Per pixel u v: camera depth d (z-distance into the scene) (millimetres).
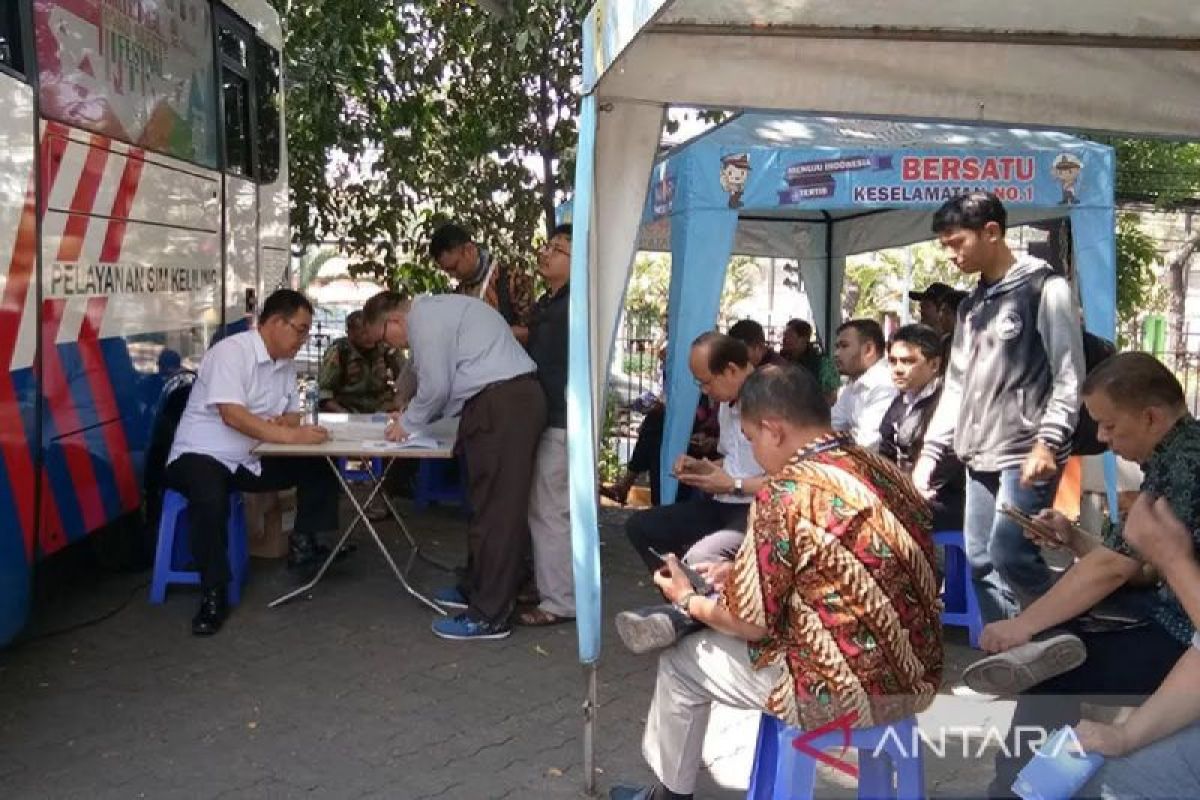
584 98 3625
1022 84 4277
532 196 9922
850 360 5457
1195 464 2535
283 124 7902
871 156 6180
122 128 5004
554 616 5266
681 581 2982
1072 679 2912
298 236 9570
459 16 9273
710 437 6590
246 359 5121
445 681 4562
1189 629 2840
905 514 2604
